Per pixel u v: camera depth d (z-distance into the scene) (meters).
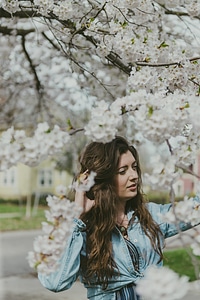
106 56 3.31
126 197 2.50
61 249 1.91
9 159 1.87
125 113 2.07
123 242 2.45
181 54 2.89
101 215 2.45
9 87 7.25
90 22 3.28
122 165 2.47
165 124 1.88
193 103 2.06
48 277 2.29
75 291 7.05
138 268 2.43
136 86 2.58
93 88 5.27
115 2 3.14
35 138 1.89
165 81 2.75
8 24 5.29
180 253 8.80
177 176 1.89
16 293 6.96
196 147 2.04
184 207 1.88
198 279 1.92
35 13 3.76
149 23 3.60
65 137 1.91
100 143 2.50
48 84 7.01
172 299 1.55
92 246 2.42
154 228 2.49
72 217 1.95
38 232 15.25
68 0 3.29
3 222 17.92
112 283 2.41
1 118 7.81
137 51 2.92
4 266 9.03
